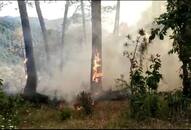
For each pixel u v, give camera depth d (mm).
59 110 12680
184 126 10023
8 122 11031
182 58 12375
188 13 12008
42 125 10555
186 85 12469
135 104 11055
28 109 13578
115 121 10438
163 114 10938
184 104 11617
